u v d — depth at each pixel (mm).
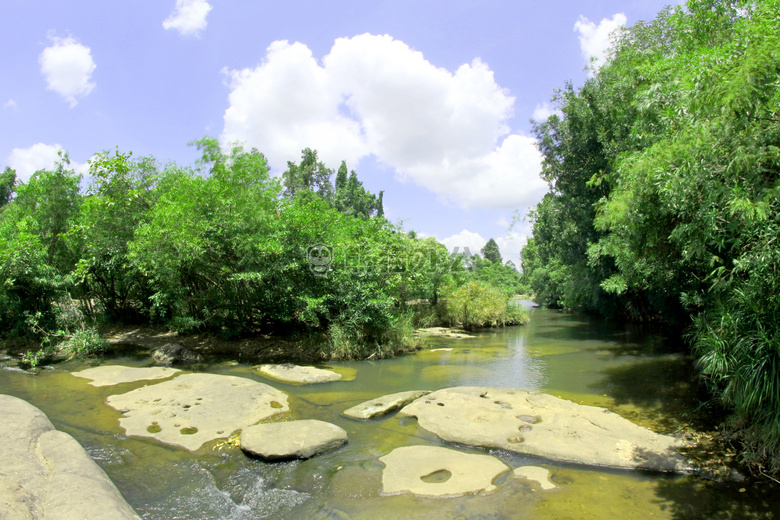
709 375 8648
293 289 13969
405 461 5918
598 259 18359
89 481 4805
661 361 12445
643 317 21797
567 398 9062
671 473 5680
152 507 4953
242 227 13297
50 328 13859
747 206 4797
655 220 7719
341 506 4949
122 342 14969
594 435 6719
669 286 11141
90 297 17250
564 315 30562
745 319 6043
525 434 6785
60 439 5934
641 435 6727
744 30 6004
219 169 13742
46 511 4098
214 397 8531
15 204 16641
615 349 14953
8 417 6340
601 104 16938
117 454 6238
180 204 12930
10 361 12438
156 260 12711
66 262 16469
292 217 13859
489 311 22469
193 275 15078
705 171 5629
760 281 5539
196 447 6469
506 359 13531
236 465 5969
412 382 10562
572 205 19750
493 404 8242
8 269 12984
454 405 8180
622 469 5770
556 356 13922
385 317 14453
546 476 5590
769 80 4910
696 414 7711
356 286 13914
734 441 6383
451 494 5117
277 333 15656
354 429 7324
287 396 9078
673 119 7492
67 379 10297
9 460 5020
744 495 5133
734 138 5195
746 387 5836
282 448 6164
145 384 9797
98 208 14023
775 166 5180
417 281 18125
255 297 14445
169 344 12852
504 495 5129
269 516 4793
